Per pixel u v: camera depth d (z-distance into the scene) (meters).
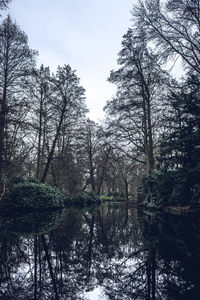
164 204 15.70
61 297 3.48
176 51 14.30
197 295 3.25
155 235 7.89
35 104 21.86
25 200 14.27
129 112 18.56
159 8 14.59
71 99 23.41
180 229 8.83
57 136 22.70
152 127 18.27
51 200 16.89
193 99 11.21
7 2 9.76
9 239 7.39
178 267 4.45
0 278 4.33
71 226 10.81
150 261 4.96
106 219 14.15
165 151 12.33
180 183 11.68
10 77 15.80
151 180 17.17
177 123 12.00
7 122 13.02
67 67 23.19
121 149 19.41
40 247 6.49
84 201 28.39
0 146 13.38
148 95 18.45
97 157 34.34
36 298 3.44
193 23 13.45
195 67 13.38
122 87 18.59
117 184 51.34
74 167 31.55
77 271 4.64
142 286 3.72
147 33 15.30
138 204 25.44
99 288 3.80
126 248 6.38
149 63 17.44
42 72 22.08
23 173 21.38
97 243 7.13
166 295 3.29
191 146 11.04
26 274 4.52
